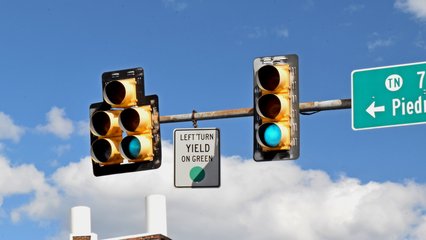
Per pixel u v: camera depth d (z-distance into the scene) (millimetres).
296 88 18047
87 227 40000
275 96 17938
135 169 18922
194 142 19953
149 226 40250
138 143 18594
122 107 18844
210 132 19938
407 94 18453
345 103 18422
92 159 19078
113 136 18938
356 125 18656
